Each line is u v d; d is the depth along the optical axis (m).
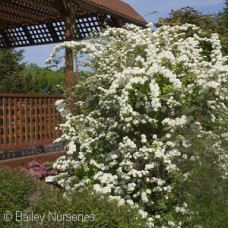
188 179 3.89
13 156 7.76
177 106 4.55
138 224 3.35
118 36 5.27
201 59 5.18
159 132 4.65
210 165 3.74
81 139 4.81
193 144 4.04
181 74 4.68
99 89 4.97
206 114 4.61
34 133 8.33
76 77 6.73
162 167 4.43
